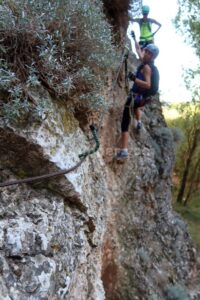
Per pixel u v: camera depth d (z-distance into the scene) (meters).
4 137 2.80
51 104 3.16
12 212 2.75
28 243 2.72
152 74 5.65
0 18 2.79
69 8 3.23
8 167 2.92
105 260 6.56
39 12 3.02
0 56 2.91
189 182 17.11
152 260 8.41
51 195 3.12
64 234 3.15
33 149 2.91
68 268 3.13
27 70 2.98
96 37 3.54
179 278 9.09
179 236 9.85
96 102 3.72
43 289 2.67
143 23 6.87
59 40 3.24
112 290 6.77
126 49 5.63
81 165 3.55
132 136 7.71
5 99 2.79
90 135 4.20
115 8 5.58
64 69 3.23
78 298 3.46
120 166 6.54
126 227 7.45
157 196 9.34
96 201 3.99
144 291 7.27
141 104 5.81
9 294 2.45
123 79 6.12
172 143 10.09
